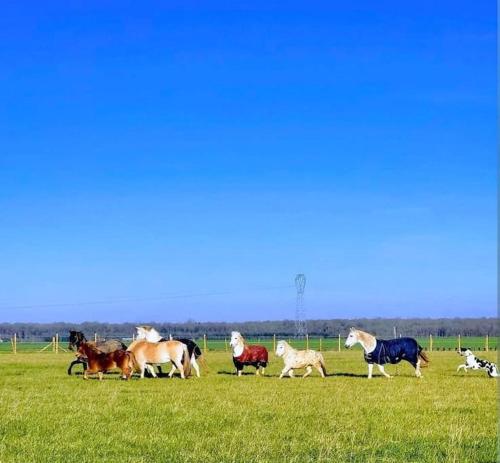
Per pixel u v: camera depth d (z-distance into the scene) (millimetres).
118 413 18812
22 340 104188
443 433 15641
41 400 21859
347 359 49656
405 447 14078
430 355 56375
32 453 13562
